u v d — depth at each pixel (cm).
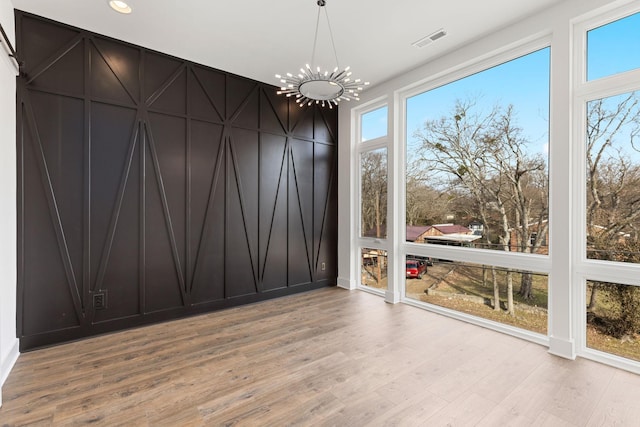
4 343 253
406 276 454
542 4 288
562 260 288
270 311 412
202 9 289
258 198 457
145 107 361
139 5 283
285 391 229
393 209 450
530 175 326
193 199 397
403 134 454
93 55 329
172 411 206
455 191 395
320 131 530
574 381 243
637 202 260
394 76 441
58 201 311
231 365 267
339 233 549
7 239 263
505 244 346
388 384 238
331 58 388
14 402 215
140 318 357
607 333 275
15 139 285
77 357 281
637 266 257
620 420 198
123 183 345
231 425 193
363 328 351
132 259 353
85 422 195
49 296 306
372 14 299
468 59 356
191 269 396
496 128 353
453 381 243
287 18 304
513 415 203
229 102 427
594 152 282
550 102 298
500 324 347
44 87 303
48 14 297
